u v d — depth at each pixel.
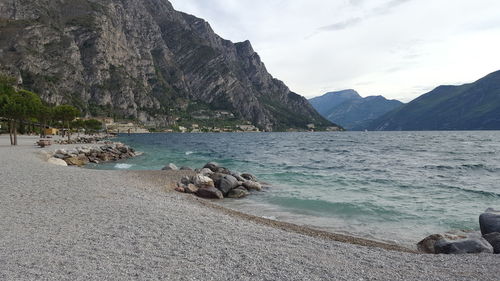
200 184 20.98
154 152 61.38
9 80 130.38
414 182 26.17
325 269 7.18
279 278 6.54
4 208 11.96
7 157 31.09
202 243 8.70
